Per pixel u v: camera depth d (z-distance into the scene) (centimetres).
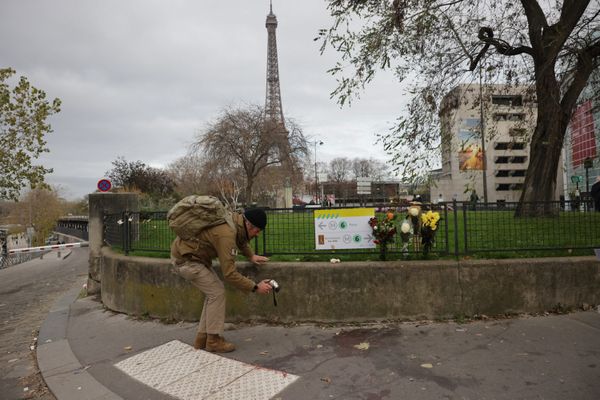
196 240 388
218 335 406
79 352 438
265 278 485
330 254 520
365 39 725
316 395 307
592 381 308
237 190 3341
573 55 827
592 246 521
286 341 424
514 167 5925
